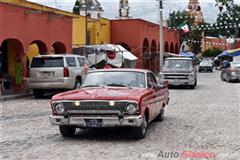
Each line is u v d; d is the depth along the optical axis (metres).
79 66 23.03
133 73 11.72
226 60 67.62
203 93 25.19
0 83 23.36
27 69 25.03
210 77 46.69
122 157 8.59
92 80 11.59
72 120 9.96
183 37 83.19
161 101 13.11
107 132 11.52
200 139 10.55
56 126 12.68
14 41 25.53
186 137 10.83
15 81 25.89
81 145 9.81
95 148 9.47
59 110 10.05
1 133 11.57
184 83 28.97
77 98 9.93
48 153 9.01
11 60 26.55
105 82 11.45
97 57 36.84
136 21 47.94
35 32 26.14
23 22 24.81
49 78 21.61
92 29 43.88
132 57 39.28
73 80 22.08
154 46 55.00
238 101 20.27
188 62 30.11
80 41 40.53
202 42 96.00
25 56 25.34
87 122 9.90
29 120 14.02
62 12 35.75
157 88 12.34
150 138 10.66
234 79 36.47
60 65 21.62
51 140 10.48
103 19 46.53
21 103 19.77
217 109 16.98
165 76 29.19
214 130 11.91
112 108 9.77
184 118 14.40
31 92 24.42
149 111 10.99
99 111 9.82
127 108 9.77
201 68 65.00
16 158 8.58
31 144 10.01
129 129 11.52
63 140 10.47
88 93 10.27
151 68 53.41
